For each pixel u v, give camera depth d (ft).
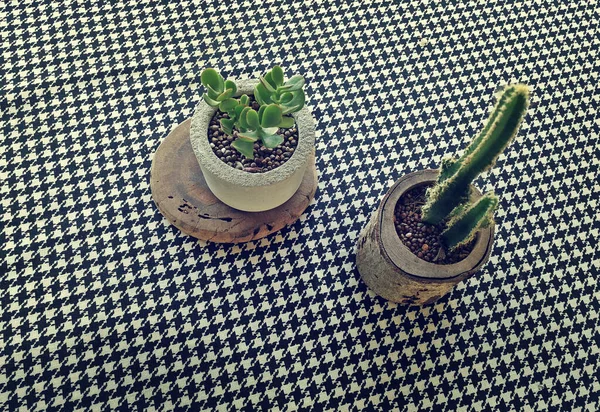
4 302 4.35
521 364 4.39
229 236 4.44
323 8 5.47
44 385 4.16
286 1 5.47
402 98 5.16
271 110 3.48
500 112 2.94
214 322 4.40
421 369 4.35
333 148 4.95
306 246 4.65
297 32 5.36
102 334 4.32
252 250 4.61
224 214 4.45
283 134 4.06
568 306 4.56
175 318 4.39
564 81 5.30
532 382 4.34
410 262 3.66
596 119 5.16
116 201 4.69
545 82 5.29
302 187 4.58
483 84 5.26
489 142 3.10
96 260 4.51
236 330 4.38
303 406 4.21
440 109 5.14
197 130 3.95
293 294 4.51
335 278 4.58
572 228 4.79
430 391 4.30
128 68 5.12
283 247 4.63
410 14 5.50
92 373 4.21
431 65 5.31
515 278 4.62
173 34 5.27
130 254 4.55
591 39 5.49
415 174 3.89
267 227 4.47
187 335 4.35
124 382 4.20
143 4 5.37
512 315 4.52
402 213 3.92
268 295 4.50
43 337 4.28
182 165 4.56
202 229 4.41
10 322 4.31
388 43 5.37
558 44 5.46
